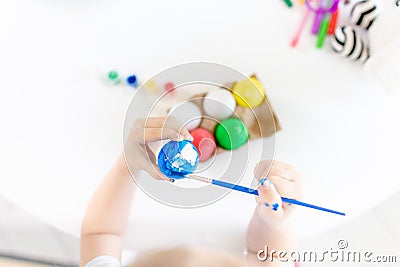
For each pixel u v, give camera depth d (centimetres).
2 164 72
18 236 107
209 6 81
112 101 76
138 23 81
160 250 65
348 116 75
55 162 73
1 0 82
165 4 82
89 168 73
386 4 74
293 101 75
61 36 80
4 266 104
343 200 70
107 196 71
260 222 70
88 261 68
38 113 76
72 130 75
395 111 75
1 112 76
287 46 79
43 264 104
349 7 81
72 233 70
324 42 79
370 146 73
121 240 70
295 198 70
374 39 75
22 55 79
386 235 101
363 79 76
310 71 77
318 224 69
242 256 67
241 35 80
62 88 77
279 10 81
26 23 81
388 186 71
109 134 74
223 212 71
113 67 78
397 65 71
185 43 79
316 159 72
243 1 82
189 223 71
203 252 63
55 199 71
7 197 71
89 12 81
